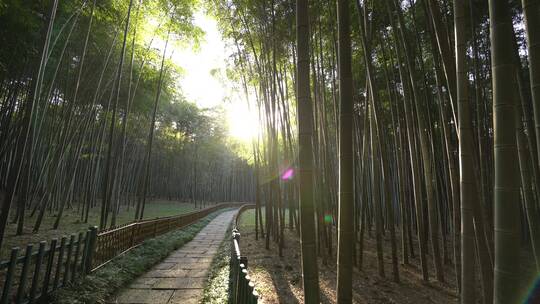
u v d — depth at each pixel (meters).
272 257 5.81
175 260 5.32
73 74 8.38
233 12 6.81
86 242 3.67
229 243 7.09
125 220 10.30
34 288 2.75
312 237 1.71
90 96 9.22
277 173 6.58
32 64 7.02
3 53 5.78
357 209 7.34
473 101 5.52
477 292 3.94
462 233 1.98
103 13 6.49
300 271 4.83
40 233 6.24
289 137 6.52
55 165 6.92
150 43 7.73
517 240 1.21
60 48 7.08
